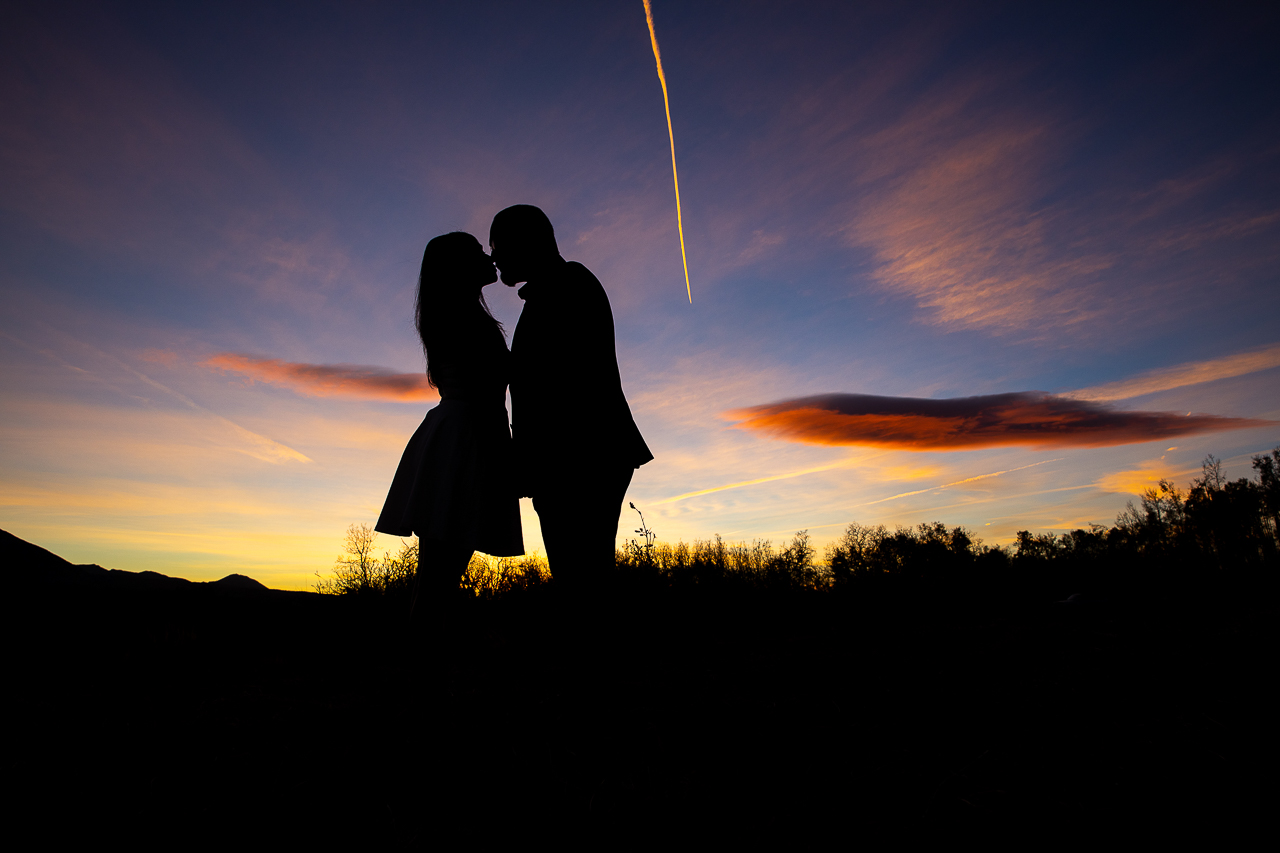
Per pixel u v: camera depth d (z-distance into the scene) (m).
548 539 2.10
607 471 2.07
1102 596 8.07
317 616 5.29
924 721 2.03
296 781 1.69
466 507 2.54
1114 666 2.62
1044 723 1.89
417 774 1.72
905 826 1.28
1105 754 1.59
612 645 2.08
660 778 1.62
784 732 1.99
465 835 1.36
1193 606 5.57
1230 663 2.45
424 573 2.53
